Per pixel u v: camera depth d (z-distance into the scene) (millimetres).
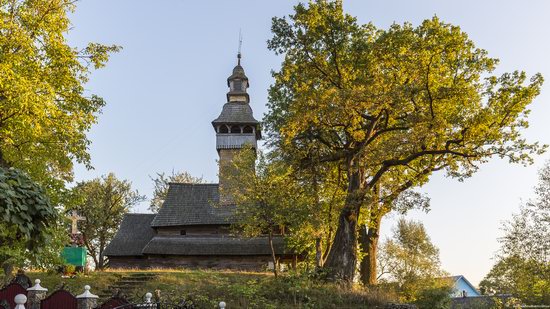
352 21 28531
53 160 24344
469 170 28656
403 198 29578
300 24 28656
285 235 37219
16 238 8859
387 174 33281
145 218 47062
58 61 22766
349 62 28719
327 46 28734
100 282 27125
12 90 19578
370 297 23797
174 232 43750
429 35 27109
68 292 15945
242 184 31344
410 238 40531
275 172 30500
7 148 22578
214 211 44500
